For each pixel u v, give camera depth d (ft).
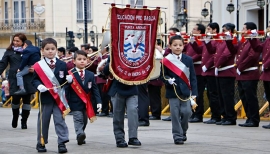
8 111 105.70
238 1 123.85
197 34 73.56
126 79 51.93
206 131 64.23
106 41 57.98
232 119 71.72
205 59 73.51
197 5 202.28
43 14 203.41
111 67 51.80
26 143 56.34
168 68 53.78
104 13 203.72
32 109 110.52
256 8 118.42
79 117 54.34
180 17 134.72
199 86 75.72
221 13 127.65
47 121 50.57
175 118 53.42
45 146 53.83
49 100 50.37
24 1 210.59
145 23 52.75
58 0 202.59
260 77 67.51
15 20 210.59
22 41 69.67
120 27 52.13
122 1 202.90
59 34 201.98
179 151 49.32
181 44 54.08
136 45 52.44
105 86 53.52
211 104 74.18
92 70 85.30
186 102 53.72
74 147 52.80
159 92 82.02
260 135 59.93
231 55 70.18
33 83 50.67
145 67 52.54
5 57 69.00
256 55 67.92
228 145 52.54
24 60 66.80
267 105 79.20
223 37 70.64
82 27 203.10
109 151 50.21
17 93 67.41
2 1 213.66
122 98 52.70
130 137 53.11
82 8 203.82
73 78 54.34
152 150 50.16
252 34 67.00
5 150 52.08
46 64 50.80
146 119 71.20
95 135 61.41
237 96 82.99
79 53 54.70
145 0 201.98
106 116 88.89
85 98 54.34
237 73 69.10
